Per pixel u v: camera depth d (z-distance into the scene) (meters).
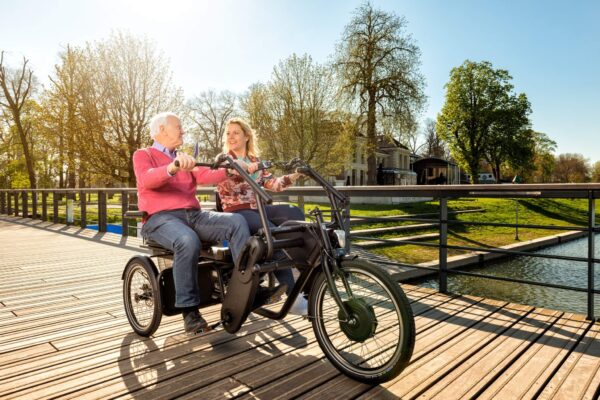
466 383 1.92
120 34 15.41
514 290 6.28
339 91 24.25
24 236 8.24
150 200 2.42
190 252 2.25
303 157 20.45
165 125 2.52
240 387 1.92
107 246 6.79
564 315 2.95
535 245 10.66
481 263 8.27
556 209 21.05
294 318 2.91
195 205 2.51
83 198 9.52
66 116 15.44
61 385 1.95
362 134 25.50
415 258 7.71
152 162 2.48
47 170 27.84
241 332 2.64
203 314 3.08
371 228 10.89
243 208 2.71
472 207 19.47
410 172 41.75
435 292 3.63
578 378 1.97
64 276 4.48
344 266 1.97
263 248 1.98
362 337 1.87
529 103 36.25
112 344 2.48
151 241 2.61
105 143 15.20
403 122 24.61
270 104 20.95
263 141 20.83
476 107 36.16
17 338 2.59
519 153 36.22
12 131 26.05
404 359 1.76
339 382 1.95
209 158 34.41
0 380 2.00
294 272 2.43
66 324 2.87
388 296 1.86
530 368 2.08
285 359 2.22
